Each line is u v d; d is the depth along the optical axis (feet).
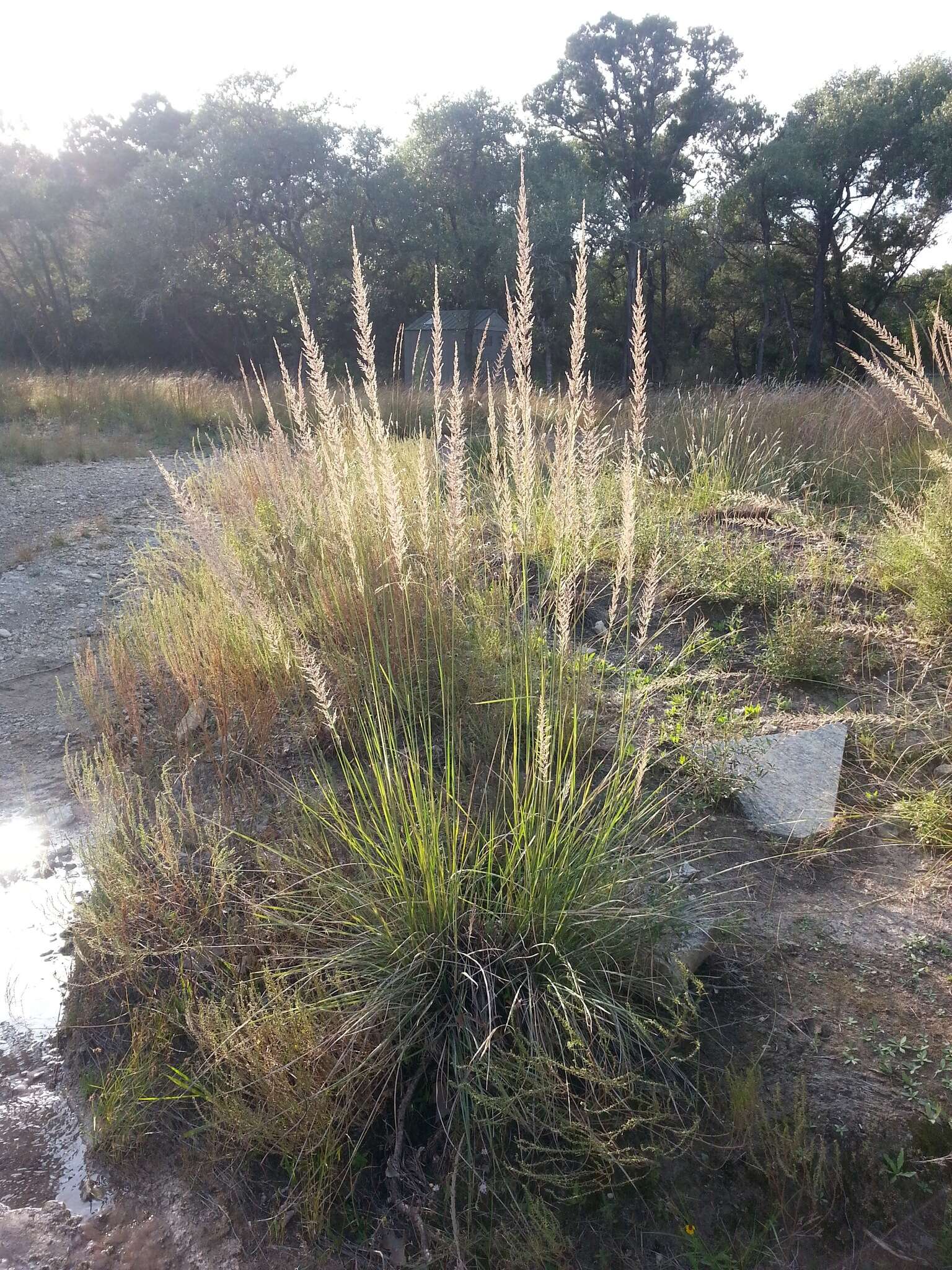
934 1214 7.22
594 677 13.38
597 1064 7.97
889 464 24.21
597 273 121.19
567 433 10.22
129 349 117.70
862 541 19.24
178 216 104.27
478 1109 8.13
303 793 11.73
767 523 20.72
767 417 29.96
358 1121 8.38
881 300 115.55
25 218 112.68
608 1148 7.65
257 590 12.21
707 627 16.12
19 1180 8.34
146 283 108.37
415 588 13.10
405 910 9.30
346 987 8.99
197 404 51.67
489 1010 8.48
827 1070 8.14
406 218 103.50
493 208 106.22
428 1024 8.77
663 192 125.08
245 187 103.86
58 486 34.76
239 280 115.55
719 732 12.31
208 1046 8.82
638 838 10.28
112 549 26.58
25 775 14.73
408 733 11.13
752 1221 7.42
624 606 16.33
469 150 103.09
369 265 111.96
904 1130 7.62
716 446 27.37
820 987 8.91
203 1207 8.04
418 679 12.17
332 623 13.87
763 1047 8.41
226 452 24.81
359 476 16.35
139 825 11.62
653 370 119.75
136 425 49.14
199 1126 8.64
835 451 25.93
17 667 19.26
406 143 108.99
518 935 9.06
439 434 11.78
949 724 12.64
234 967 9.64
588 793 10.41
